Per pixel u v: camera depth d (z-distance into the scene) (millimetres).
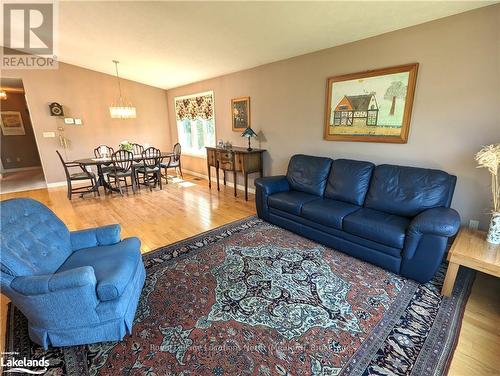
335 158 3420
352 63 3018
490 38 2104
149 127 6988
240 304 1917
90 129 6078
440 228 1906
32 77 5227
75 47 4395
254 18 2715
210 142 5891
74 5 2951
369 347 1538
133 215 3838
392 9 2303
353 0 2240
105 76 6059
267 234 3086
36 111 5375
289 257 2557
